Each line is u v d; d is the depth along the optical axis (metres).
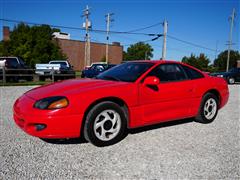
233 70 22.39
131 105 4.21
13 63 16.91
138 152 3.77
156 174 3.10
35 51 38.97
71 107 3.64
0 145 3.93
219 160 3.54
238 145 4.17
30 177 2.97
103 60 56.62
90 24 39.47
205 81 5.38
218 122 5.69
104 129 3.96
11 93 10.19
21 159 3.45
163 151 3.82
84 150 3.81
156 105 4.53
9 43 39.66
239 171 3.22
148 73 4.55
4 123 5.20
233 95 11.39
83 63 53.88
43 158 3.49
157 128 5.02
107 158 3.54
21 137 4.32
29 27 41.09
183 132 4.81
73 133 3.71
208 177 3.05
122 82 4.33
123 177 3.02
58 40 49.72
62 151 3.75
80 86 4.05
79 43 52.97
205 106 5.42
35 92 4.12
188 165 3.36
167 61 5.01
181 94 4.89
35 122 3.59
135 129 4.91
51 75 17.55
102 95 3.89
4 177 2.95
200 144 4.17
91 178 2.98
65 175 3.04
